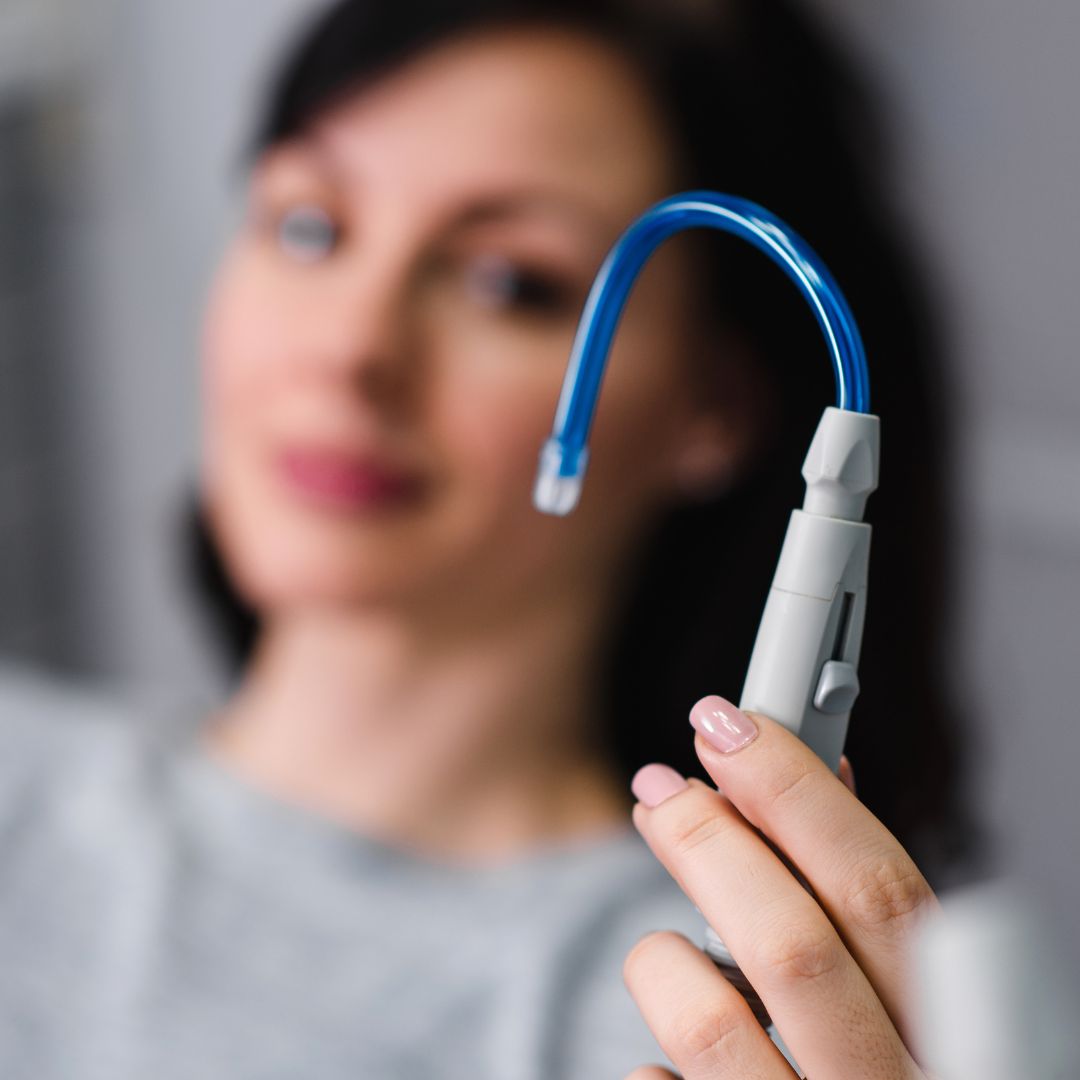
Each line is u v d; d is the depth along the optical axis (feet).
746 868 1.33
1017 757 4.47
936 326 3.31
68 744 3.45
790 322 3.08
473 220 2.88
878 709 3.15
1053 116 4.14
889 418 3.19
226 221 5.16
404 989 2.88
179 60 5.07
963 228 4.25
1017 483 4.34
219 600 3.78
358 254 2.93
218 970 2.92
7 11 5.00
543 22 2.92
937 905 1.31
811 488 1.33
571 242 2.89
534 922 2.96
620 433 2.98
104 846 3.16
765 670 1.35
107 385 5.47
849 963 1.30
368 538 2.95
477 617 3.09
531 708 3.19
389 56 2.89
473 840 3.19
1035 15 4.10
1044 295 4.25
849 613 1.34
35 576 5.57
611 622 3.24
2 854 3.15
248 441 3.05
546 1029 2.76
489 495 2.94
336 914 3.02
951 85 4.17
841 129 3.25
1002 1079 1.23
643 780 1.44
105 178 5.25
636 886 3.05
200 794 3.29
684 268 2.96
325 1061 2.77
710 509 3.23
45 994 2.90
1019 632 4.43
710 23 3.05
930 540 3.21
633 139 2.94
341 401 2.88
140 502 5.55
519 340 2.89
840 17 4.14
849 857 1.31
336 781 3.25
